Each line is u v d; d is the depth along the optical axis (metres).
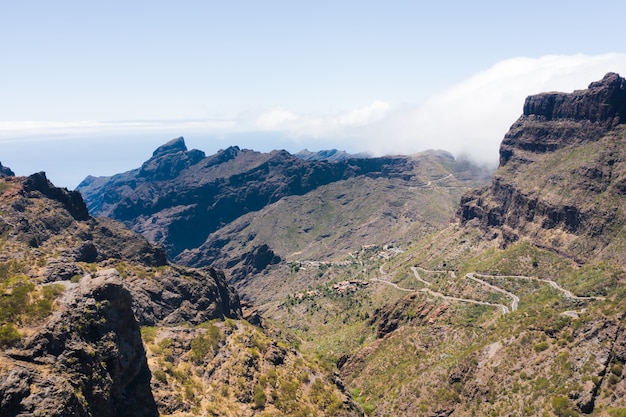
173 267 152.12
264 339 107.88
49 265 91.69
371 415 130.50
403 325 186.25
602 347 97.75
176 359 89.12
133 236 163.62
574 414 89.12
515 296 182.12
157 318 126.19
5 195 147.62
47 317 57.25
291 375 98.44
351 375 165.62
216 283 172.62
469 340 143.88
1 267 90.44
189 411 73.56
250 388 88.50
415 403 123.69
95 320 61.31
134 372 66.19
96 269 123.38
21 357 51.59
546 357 107.25
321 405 93.44
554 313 131.25
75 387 52.72
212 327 104.31
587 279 173.38
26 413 46.00
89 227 160.12
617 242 183.38
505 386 108.62
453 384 121.12
